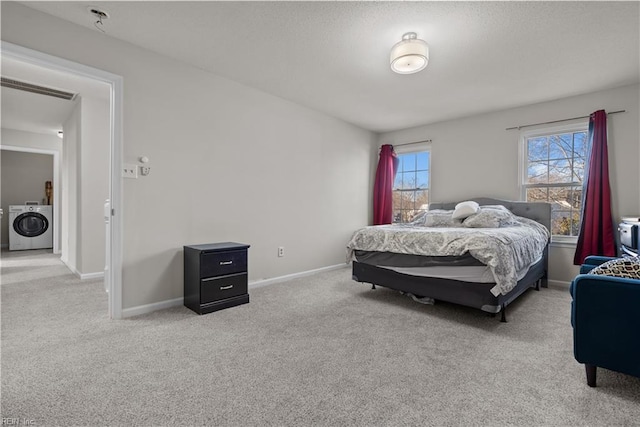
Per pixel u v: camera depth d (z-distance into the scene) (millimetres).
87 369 1748
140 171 2693
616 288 1497
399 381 1659
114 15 2221
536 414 1393
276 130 3822
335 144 4691
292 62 2912
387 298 3223
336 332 2318
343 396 1521
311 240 4359
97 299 3061
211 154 3188
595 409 1426
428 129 4914
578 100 3611
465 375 1724
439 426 1314
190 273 2838
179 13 2189
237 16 2215
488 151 4293
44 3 2088
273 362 1854
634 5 2002
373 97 3785
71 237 4441
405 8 2078
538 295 3340
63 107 4242
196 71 3047
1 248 6555
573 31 2311
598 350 1546
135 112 2650
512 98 3732
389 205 5223
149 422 1323
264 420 1345
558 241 3760
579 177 3695
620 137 3342
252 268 3619
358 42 2533
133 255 2662
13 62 2893
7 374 1686
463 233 2672
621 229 2973
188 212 3020
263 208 3711
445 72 3043
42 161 7098
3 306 2842
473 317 2658
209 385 1604
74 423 1308
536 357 1938
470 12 2102
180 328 2373
